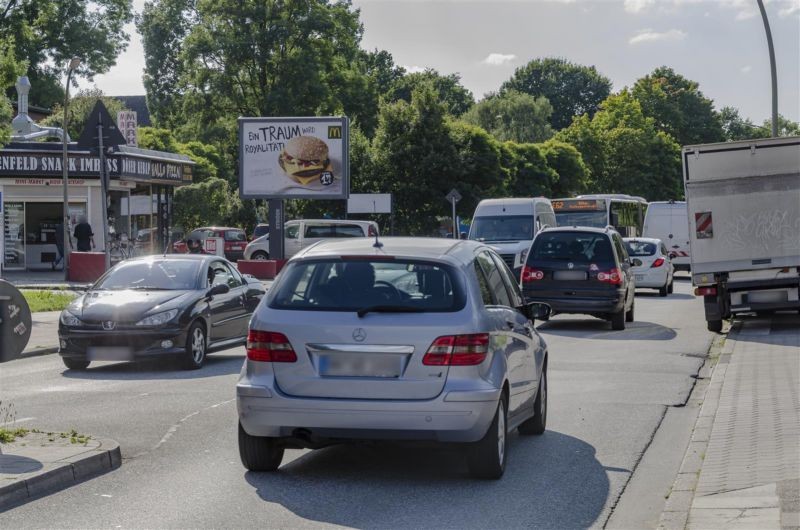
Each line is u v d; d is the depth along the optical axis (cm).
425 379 776
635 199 5819
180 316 1530
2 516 706
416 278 806
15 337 892
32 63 6775
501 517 715
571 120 12588
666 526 675
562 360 1659
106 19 7144
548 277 2145
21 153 4391
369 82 7481
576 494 786
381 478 834
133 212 4816
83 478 827
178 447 957
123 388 1357
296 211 5988
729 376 1391
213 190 5744
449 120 6375
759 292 2062
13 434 942
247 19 6756
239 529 678
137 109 9775
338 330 786
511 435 1033
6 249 4428
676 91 12331
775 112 3234
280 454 857
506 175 6819
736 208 2066
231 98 6944
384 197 5862
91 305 1534
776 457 852
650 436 1028
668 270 3366
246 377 808
